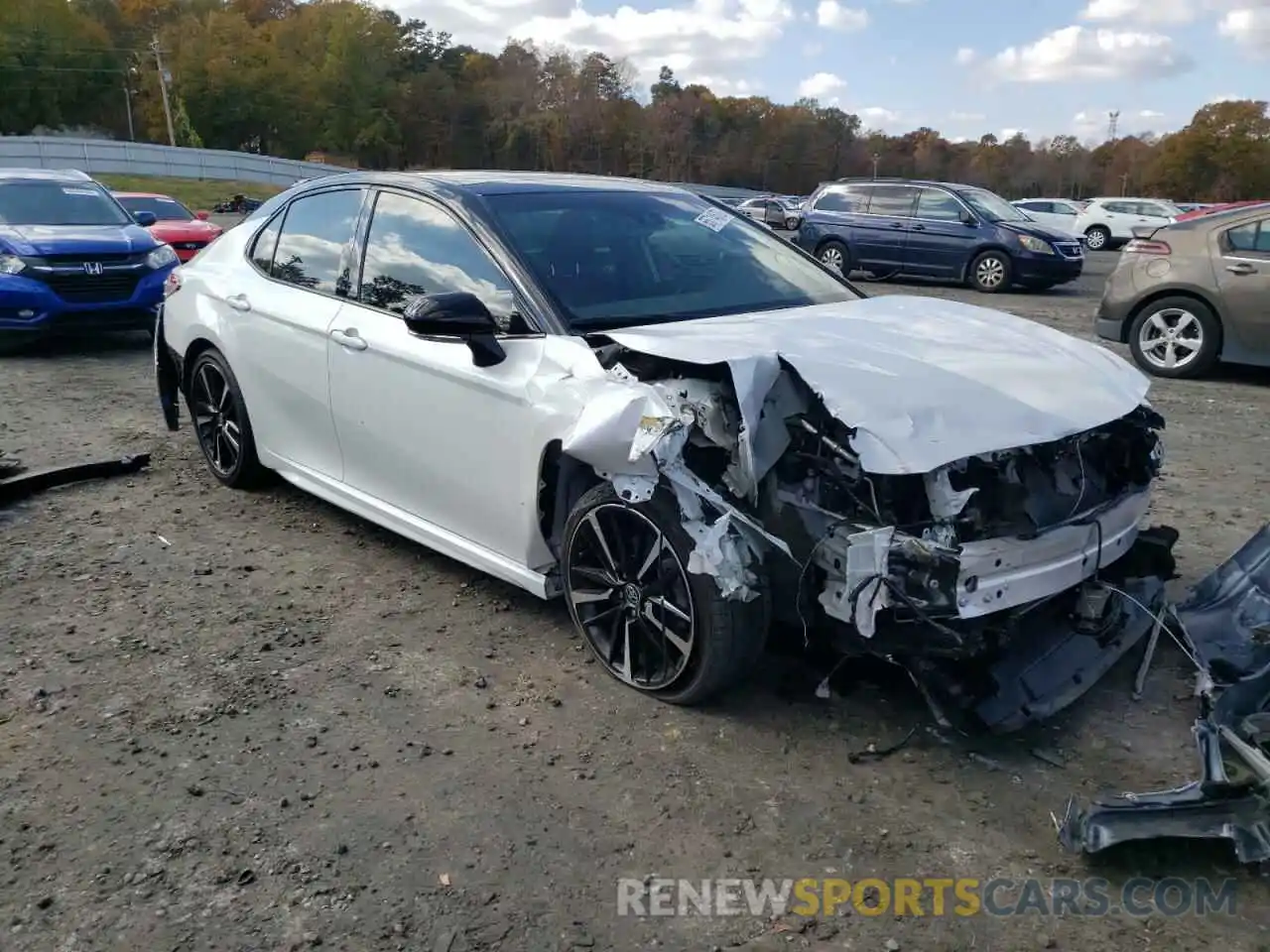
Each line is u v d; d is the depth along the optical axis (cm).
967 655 298
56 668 373
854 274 1912
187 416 730
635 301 384
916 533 289
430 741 329
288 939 247
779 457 309
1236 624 362
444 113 9431
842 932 251
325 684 363
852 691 355
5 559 472
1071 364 349
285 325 477
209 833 285
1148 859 273
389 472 434
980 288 1695
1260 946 245
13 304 938
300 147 9219
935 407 299
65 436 681
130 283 995
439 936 248
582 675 369
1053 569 309
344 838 283
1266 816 255
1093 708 347
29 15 8844
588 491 354
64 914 254
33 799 299
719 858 276
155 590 440
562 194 431
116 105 9350
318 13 9506
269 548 487
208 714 344
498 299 382
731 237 453
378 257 440
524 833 285
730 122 9181
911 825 289
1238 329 878
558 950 245
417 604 427
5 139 5162
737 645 321
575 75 9200
